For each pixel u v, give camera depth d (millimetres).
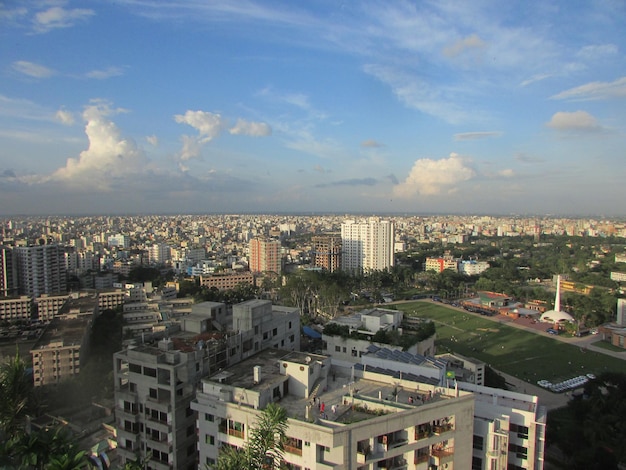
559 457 107312
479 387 76938
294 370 66438
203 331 84812
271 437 39625
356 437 52469
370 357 79500
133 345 76375
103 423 121062
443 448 58312
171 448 68062
